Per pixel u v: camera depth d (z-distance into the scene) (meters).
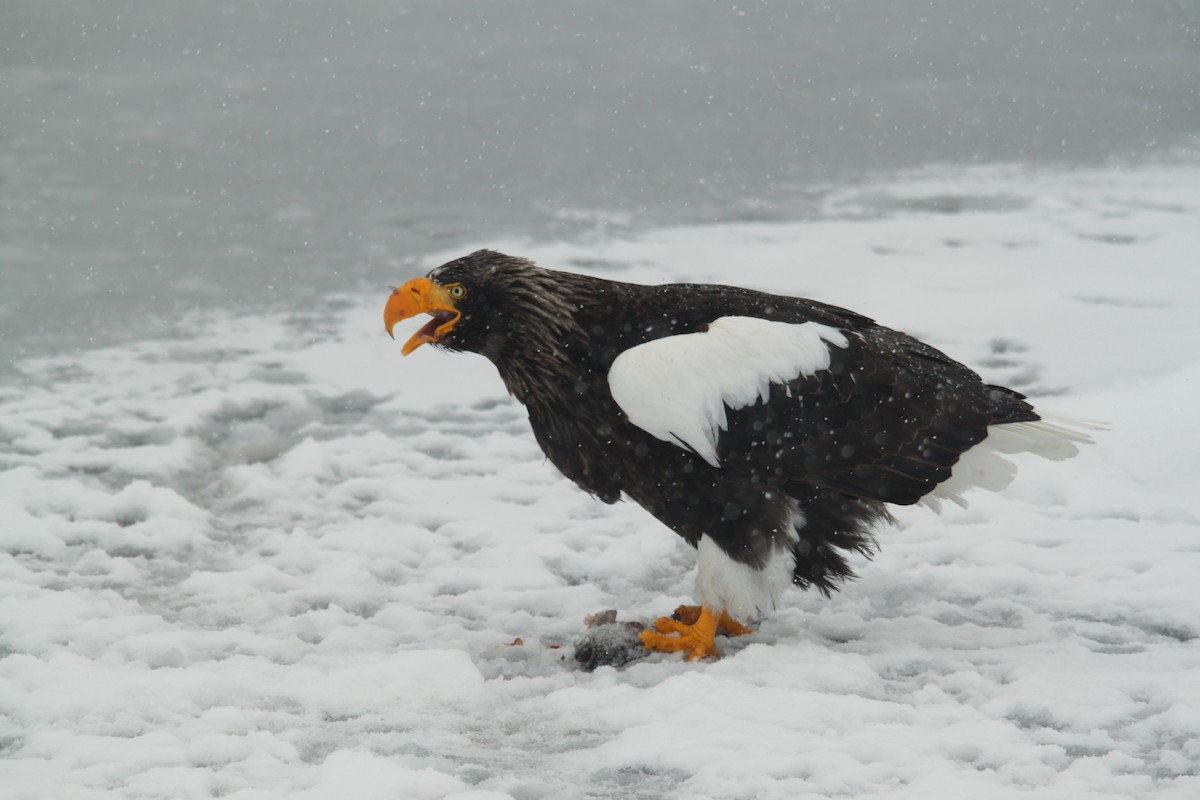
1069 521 11.66
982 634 9.41
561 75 39.16
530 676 9.03
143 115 33.38
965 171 28.39
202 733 7.74
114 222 24.03
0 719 7.96
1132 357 16.17
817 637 9.59
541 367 9.10
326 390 16.17
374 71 39.59
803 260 21.34
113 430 14.60
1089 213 24.58
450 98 35.91
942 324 17.86
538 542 11.63
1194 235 22.72
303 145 30.45
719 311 9.27
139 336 18.09
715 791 6.90
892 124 33.16
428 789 6.90
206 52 42.34
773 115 34.22
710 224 23.92
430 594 10.65
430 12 50.47
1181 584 10.07
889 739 7.40
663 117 33.84
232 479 13.38
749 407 8.80
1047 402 14.28
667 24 48.56
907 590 10.38
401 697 8.41
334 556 11.29
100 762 7.29
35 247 22.39
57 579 10.64
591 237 22.98
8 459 13.60
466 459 14.05
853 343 9.14
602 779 7.18
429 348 17.83
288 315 19.12
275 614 10.20
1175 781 7.00
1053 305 18.48
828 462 8.94
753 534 9.04
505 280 9.05
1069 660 8.79
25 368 16.72
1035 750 7.30
